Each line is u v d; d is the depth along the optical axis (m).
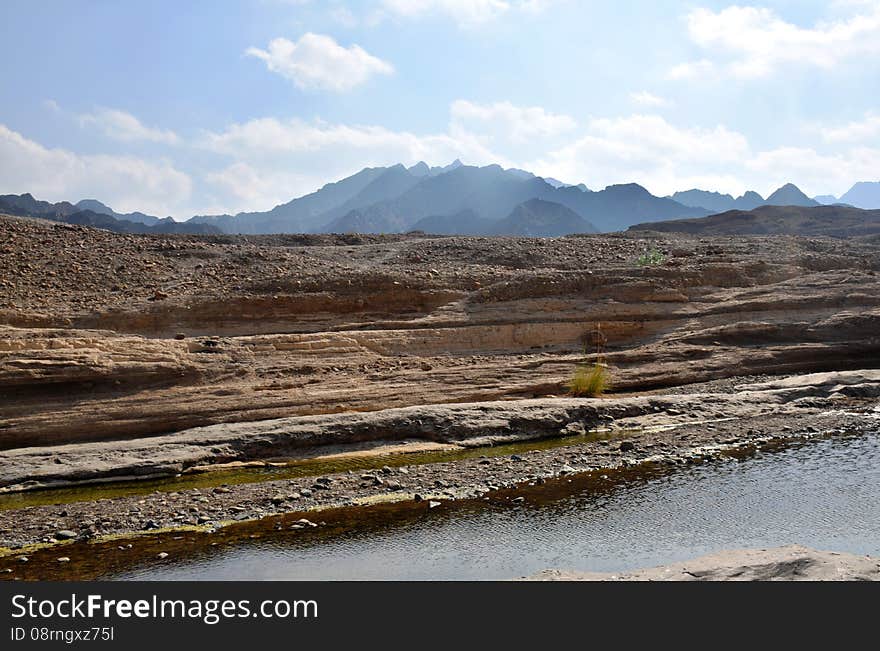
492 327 25.39
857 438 17.72
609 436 18.77
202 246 32.16
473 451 17.58
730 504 13.15
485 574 10.38
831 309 27.80
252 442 16.86
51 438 16.86
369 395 19.81
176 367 19.12
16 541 12.10
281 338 22.30
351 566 10.77
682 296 28.19
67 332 19.67
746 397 21.48
